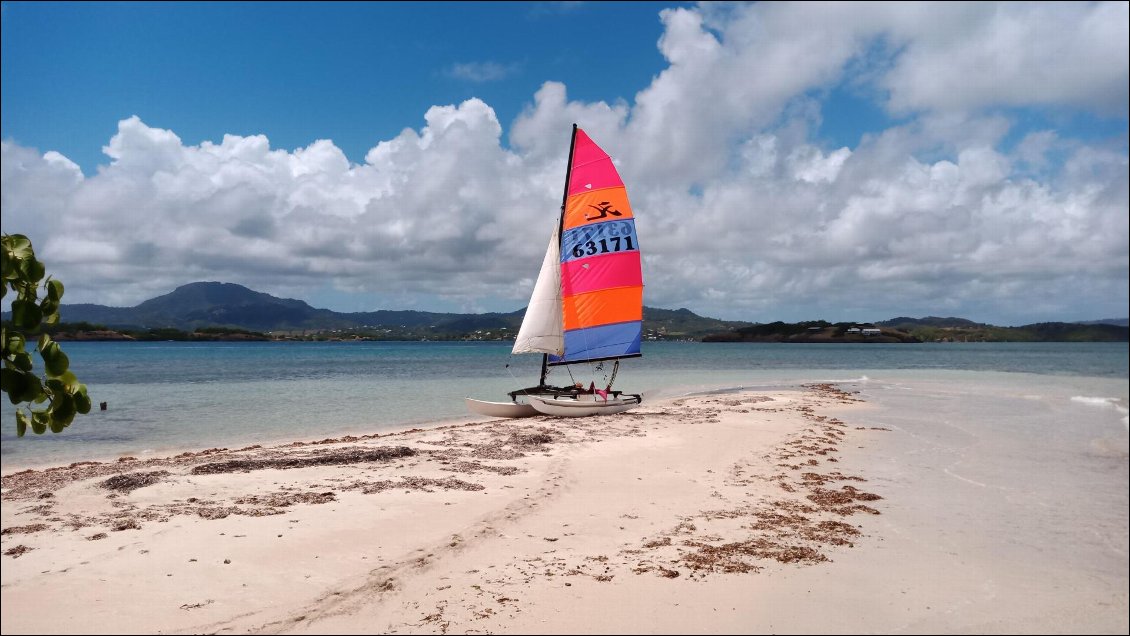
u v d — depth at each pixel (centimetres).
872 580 1030
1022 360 9475
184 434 2578
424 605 902
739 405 3412
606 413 2945
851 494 1568
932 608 941
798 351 15650
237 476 1585
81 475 1609
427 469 1709
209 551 1089
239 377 5762
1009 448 2233
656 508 1391
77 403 263
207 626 838
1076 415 3088
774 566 1063
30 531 1178
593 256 2969
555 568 1034
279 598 920
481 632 827
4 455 2147
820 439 2344
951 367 7519
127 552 1080
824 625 871
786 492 1569
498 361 9419
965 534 1284
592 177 2962
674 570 1030
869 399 3781
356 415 3172
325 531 1197
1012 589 1020
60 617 855
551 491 1518
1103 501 1552
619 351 3002
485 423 2702
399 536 1177
